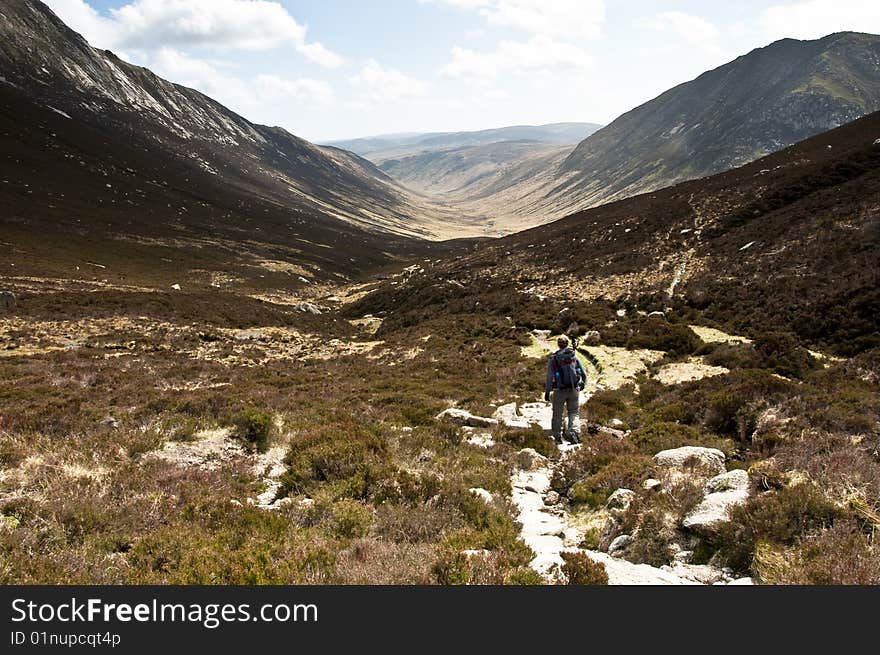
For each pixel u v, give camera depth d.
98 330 37.28
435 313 46.28
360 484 9.23
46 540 6.45
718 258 37.19
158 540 6.61
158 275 77.31
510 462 12.25
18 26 184.12
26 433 11.07
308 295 80.88
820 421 10.56
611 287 39.53
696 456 9.27
